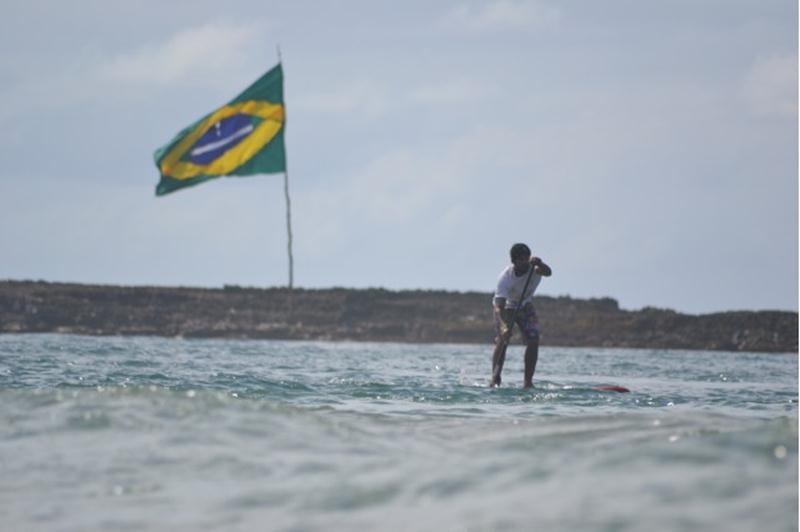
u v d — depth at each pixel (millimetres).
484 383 59375
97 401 32969
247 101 123250
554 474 24828
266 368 66625
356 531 21766
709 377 71875
